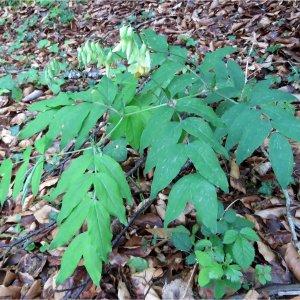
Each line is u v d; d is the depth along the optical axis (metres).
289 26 1.14
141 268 0.55
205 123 0.42
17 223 0.68
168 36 1.32
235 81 0.51
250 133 0.41
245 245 0.46
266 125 0.41
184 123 0.42
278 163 0.40
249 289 0.49
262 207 0.61
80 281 0.54
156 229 0.59
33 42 1.57
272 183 0.65
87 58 0.46
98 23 1.62
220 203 0.54
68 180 0.41
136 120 0.49
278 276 0.51
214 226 0.37
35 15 1.83
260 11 1.30
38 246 0.62
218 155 0.68
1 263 0.60
